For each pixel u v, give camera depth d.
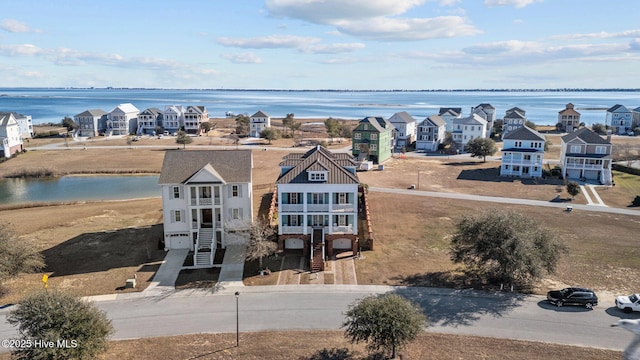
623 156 108.94
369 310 31.33
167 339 34.84
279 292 42.72
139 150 132.25
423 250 52.62
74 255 51.44
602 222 62.59
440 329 35.69
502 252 40.09
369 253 51.84
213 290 43.22
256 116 165.00
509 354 32.41
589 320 36.91
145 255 51.44
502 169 96.25
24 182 96.56
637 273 45.62
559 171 94.56
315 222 51.78
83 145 142.50
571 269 46.69
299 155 65.31
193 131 174.38
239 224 53.22
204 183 51.59
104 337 31.16
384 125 116.38
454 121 130.00
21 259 43.16
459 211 68.38
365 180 91.31
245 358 32.28
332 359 31.98
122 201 77.69
